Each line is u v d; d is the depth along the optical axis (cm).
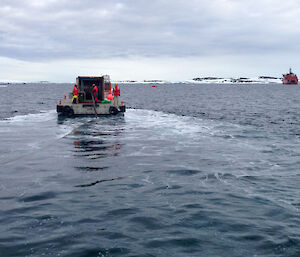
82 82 2712
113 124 2234
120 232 552
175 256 470
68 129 1959
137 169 1002
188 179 895
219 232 552
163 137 1675
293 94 8925
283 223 592
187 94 9125
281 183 859
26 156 1187
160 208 670
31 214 630
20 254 472
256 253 479
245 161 1127
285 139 1622
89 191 780
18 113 3022
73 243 509
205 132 1867
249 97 7106
